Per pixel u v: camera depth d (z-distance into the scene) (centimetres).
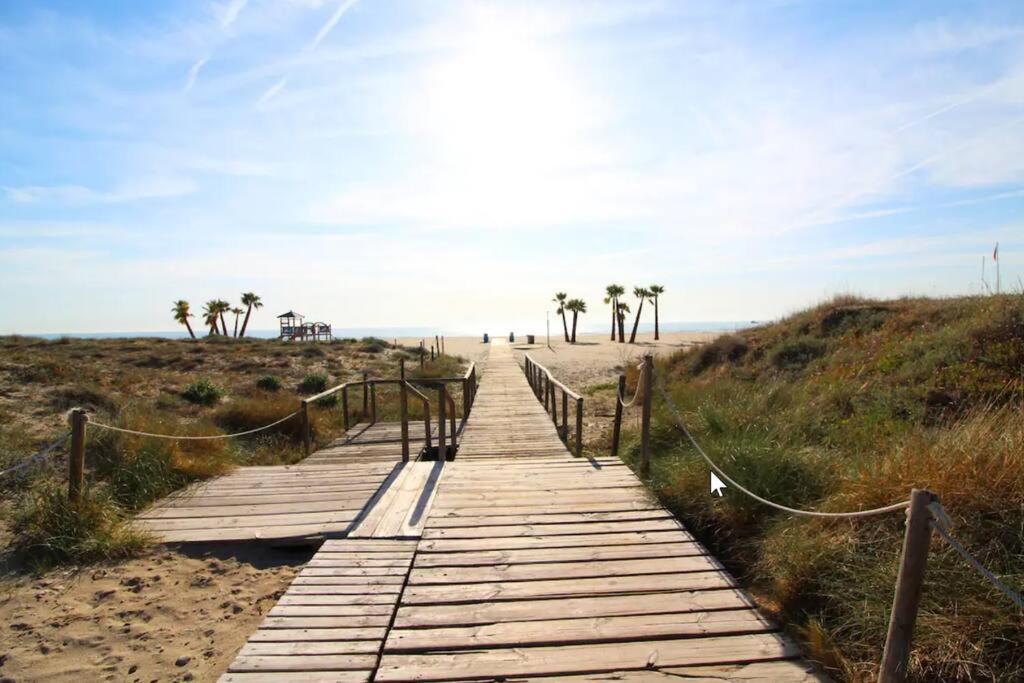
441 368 2145
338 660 307
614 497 566
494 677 292
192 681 313
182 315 5400
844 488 416
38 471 622
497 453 842
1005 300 915
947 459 373
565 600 367
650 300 6025
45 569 439
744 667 299
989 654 266
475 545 454
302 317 4841
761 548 412
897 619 235
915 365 824
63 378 1240
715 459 517
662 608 356
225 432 925
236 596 408
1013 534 315
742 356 1379
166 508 556
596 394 1542
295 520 518
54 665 327
